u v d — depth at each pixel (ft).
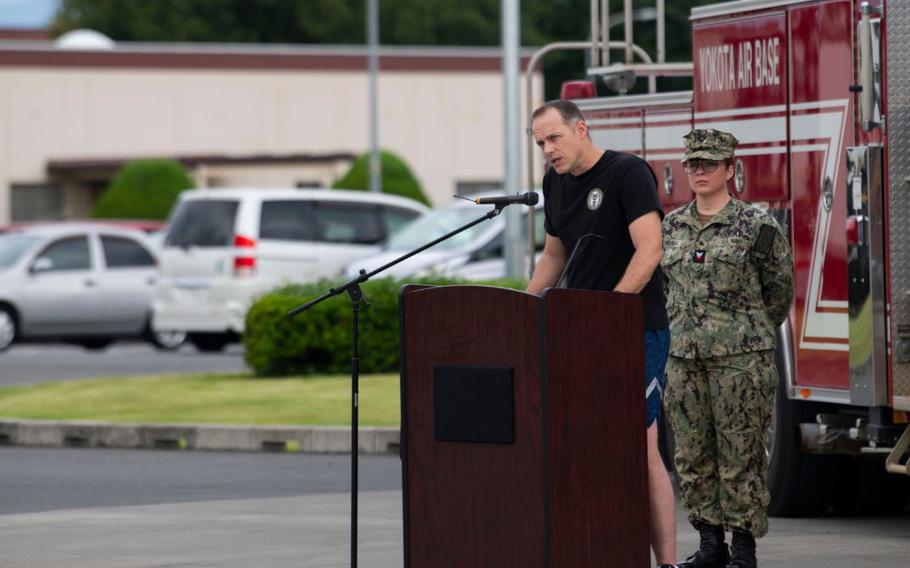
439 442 44.83
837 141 65.82
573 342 43.50
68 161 320.70
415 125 339.98
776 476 71.46
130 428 103.35
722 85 72.13
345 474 88.07
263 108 331.57
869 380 63.16
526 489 43.42
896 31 62.49
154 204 275.59
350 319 125.59
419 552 45.37
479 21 510.17
